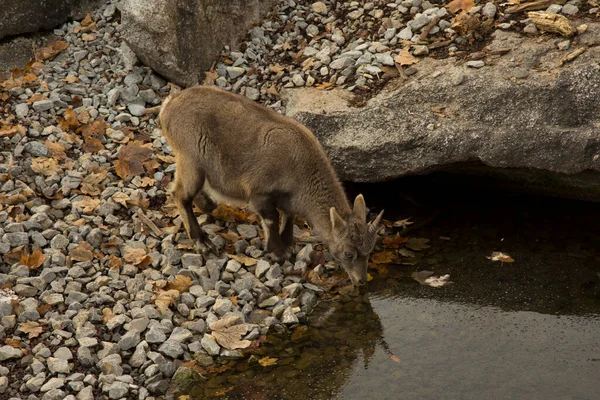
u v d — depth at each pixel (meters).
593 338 8.16
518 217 10.55
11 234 8.66
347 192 11.02
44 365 7.32
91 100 11.17
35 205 9.35
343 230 8.66
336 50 11.90
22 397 6.99
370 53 11.53
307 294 8.88
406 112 10.34
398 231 10.29
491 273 9.41
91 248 8.87
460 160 9.98
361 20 12.41
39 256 8.48
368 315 8.66
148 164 10.32
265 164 8.83
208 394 7.37
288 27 12.66
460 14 11.59
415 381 7.57
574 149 9.55
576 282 9.17
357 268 8.73
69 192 9.66
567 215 10.52
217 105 8.94
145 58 11.51
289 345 8.13
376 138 10.15
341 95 10.91
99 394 7.19
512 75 10.22
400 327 8.44
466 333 8.30
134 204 9.64
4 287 8.12
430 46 11.35
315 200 8.96
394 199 11.05
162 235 9.40
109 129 10.77
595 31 10.54
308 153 8.88
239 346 7.92
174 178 9.53
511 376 7.60
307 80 11.39
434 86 10.48
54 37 12.52
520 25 11.16
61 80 11.49
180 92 9.17
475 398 7.30
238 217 9.99
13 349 7.35
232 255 9.29
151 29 11.16
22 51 12.08
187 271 8.83
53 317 7.86
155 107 10.88
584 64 10.02
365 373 7.70
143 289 8.49
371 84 10.98
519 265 9.54
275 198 9.01
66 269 8.48
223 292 8.70
